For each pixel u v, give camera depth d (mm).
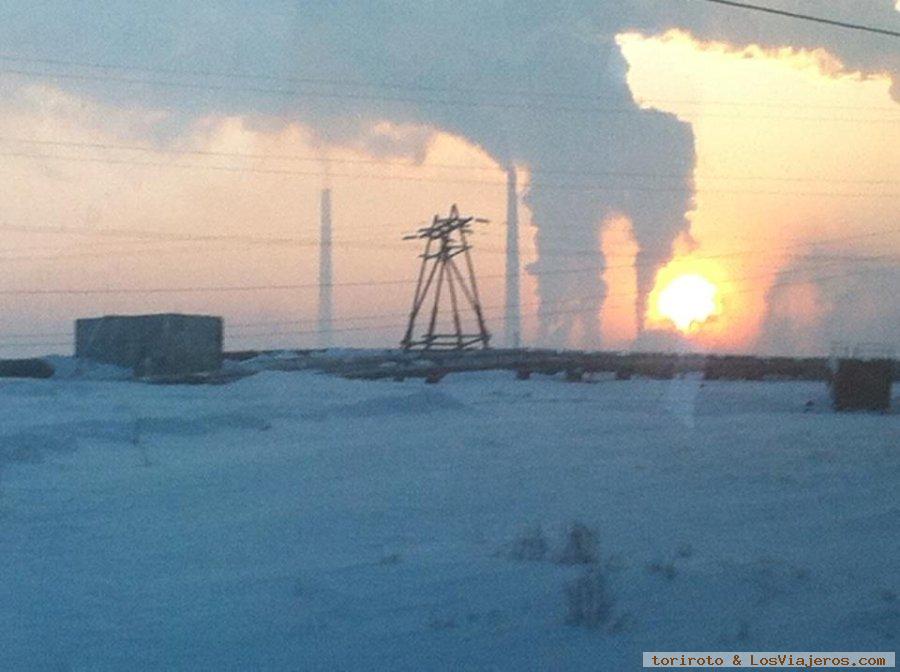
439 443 31266
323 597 12297
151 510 19000
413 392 46844
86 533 16625
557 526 17219
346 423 38500
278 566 14109
